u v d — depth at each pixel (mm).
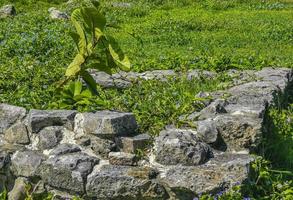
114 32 16578
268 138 6848
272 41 15680
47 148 5801
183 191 5246
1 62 10305
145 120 6199
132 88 8047
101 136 5668
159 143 5500
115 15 19688
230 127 5797
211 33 16688
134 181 5320
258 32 16781
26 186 5645
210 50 12977
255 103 6824
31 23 16703
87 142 5723
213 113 6289
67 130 5875
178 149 5418
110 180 5344
